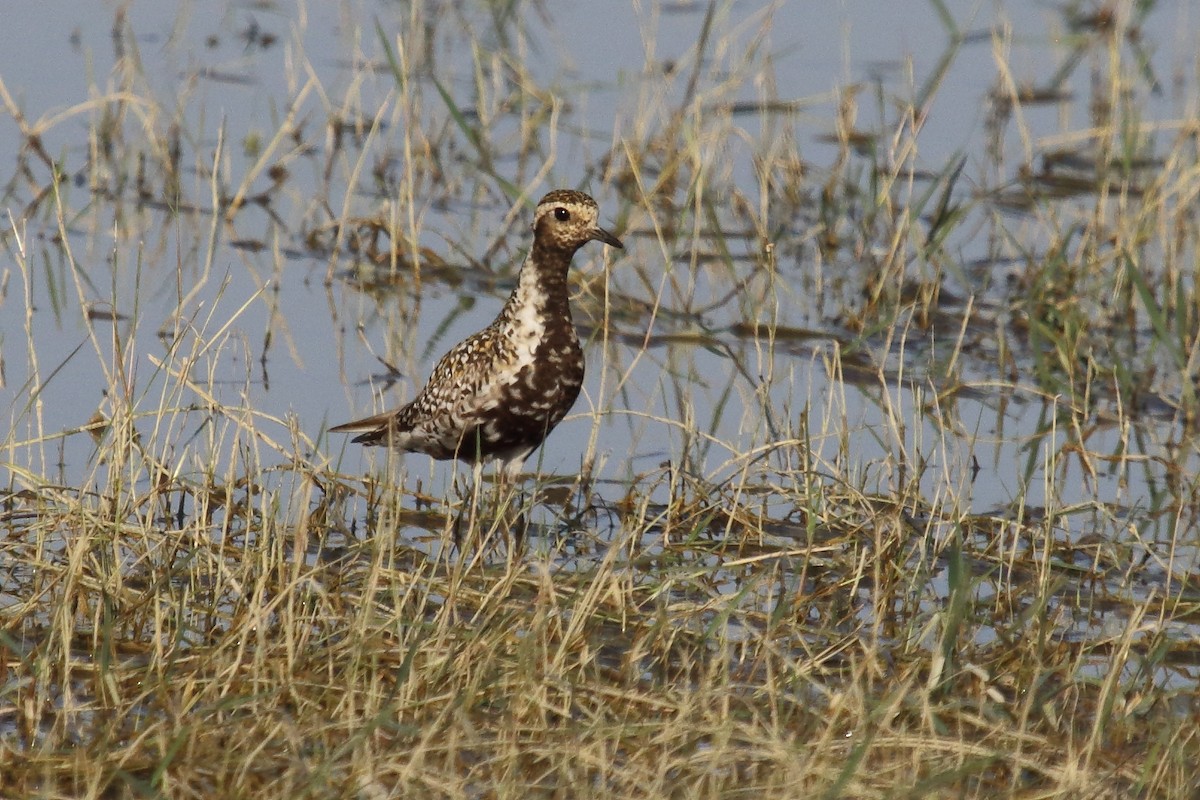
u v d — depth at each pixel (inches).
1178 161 757.9
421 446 502.0
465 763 322.0
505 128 853.2
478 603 411.2
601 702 343.6
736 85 784.3
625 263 714.2
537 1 1007.0
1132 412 596.1
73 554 384.8
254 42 938.7
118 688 348.2
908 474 527.8
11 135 798.5
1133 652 407.5
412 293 682.2
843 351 616.4
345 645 366.0
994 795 319.0
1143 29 981.2
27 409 468.4
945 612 400.8
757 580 399.5
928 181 797.9
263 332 627.8
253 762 310.8
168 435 470.9
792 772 308.8
